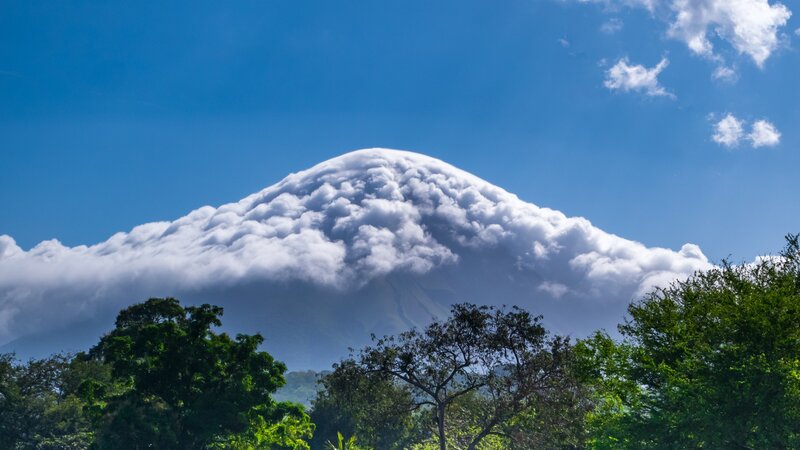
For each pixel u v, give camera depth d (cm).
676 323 4200
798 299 3816
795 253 4334
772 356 3591
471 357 6159
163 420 6359
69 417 8100
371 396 6694
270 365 6850
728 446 3688
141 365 6594
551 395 5841
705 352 3772
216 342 6738
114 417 6297
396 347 6312
